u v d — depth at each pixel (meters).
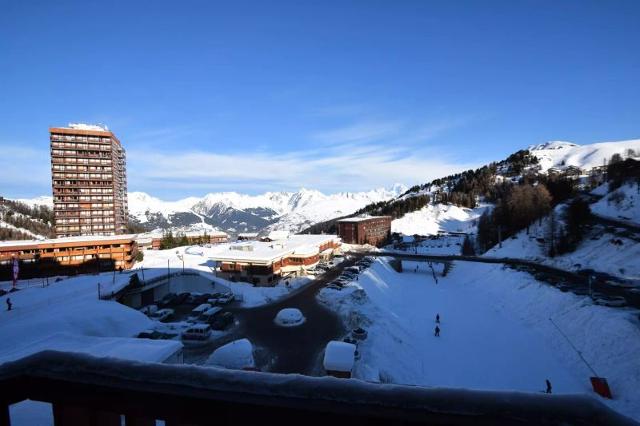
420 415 1.58
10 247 59.06
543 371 29.12
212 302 40.91
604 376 26.86
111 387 2.05
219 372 1.93
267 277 50.44
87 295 38.16
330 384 1.76
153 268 57.09
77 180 94.00
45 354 2.29
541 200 77.31
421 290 58.34
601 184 100.94
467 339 35.62
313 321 34.91
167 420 1.96
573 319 35.16
